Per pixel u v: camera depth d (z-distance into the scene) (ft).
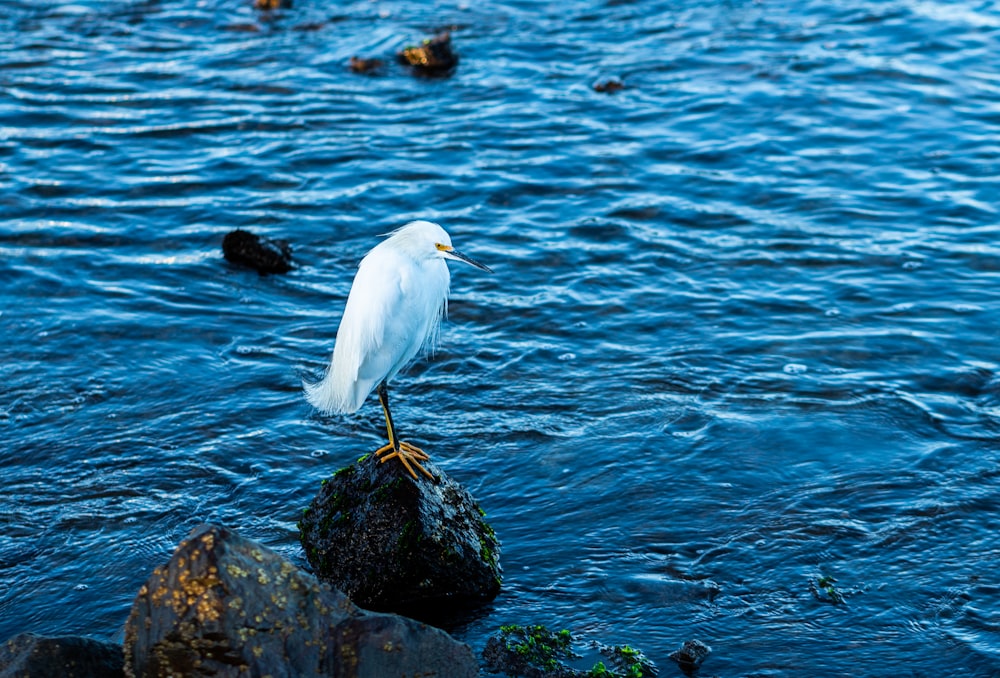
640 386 40.09
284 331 45.11
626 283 48.57
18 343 43.52
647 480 34.17
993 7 86.63
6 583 29.96
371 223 55.11
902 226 53.36
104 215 55.52
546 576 29.78
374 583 28.22
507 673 25.80
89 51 80.48
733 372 40.93
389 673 22.97
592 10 88.99
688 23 85.25
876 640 26.89
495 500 33.42
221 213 55.93
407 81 74.95
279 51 80.59
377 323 28.45
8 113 68.59
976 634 26.96
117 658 23.52
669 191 57.82
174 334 44.57
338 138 65.26
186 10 90.58
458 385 40.55
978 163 60.23
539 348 43.19
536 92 72.38
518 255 51.37
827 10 87.10
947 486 33.32
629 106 69.62
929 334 43.32
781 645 26.78
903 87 71.51
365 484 28.86
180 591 21.95
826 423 37.11
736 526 31.76
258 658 22.15
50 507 33.42
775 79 73.26
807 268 49.47
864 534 31.14
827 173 59.52
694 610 28.19
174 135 65.82
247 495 34.04
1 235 53.01
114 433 37.47
